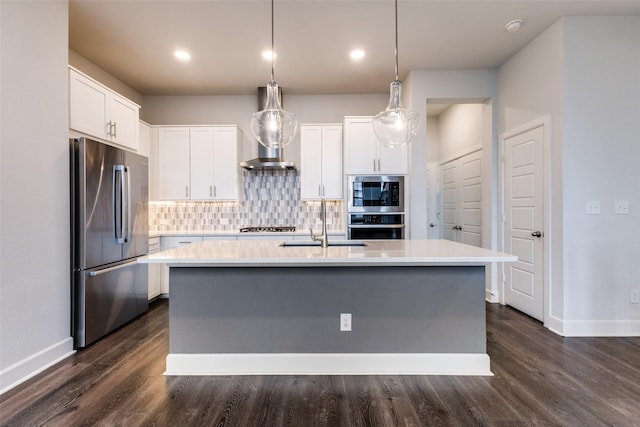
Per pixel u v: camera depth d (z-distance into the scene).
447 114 5.39
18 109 2.14
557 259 2.96
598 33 2.85
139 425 1.70
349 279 2.29
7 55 2.07
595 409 1.83
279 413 1.81
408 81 4.03
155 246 4.04
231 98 4.72
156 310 3.68
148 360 2.45
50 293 2.38
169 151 4.38
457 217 5.05
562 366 2.33
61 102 2.49
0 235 2.02
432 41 3.27
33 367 2.22
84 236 2.63
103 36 3.12
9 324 2.07
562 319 2.90
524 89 3.39
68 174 2.56
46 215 2.35
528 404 1.88
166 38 3.17
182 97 4.71
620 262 2.87
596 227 2.86
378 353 2.28
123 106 3.34
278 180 4.74
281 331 2.28
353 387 2.08
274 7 2.70
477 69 3.92
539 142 3.19
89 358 2.47
